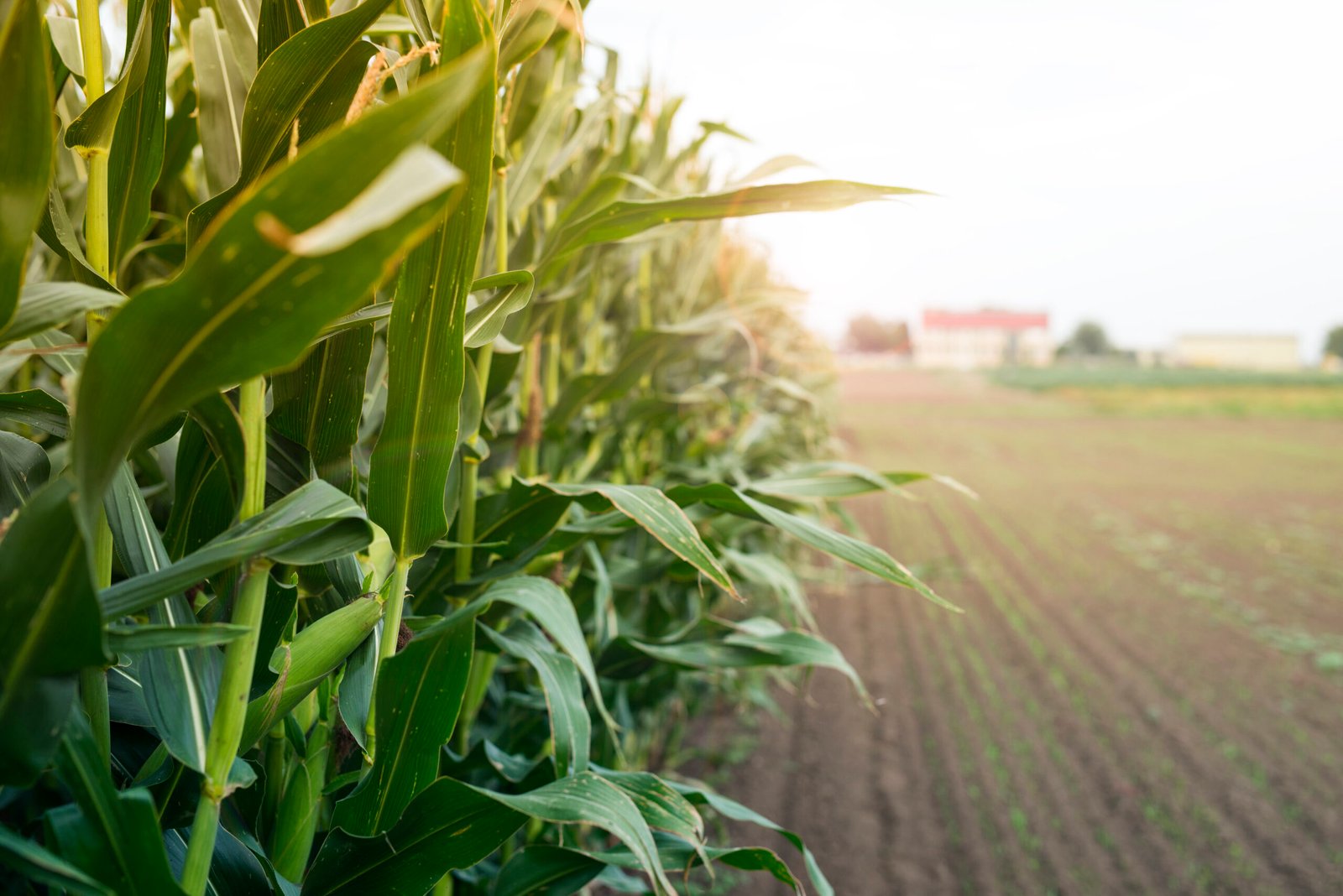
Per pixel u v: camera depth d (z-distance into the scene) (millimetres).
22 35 375
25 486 638
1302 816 3098
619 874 1050
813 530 844
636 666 1355
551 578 1271
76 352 688
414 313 596
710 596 2582
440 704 700
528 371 1351
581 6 959
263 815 771
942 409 29906
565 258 963
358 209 244
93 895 450
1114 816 3092
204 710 552
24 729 430
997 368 58938
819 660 1173
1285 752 3664
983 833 2955
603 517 1032
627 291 2193
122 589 464
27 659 417
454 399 629
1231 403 32688
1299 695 4352
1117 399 35188
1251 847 2877
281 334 357
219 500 696
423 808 688
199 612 636
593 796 698
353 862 699
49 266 1299
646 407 1698
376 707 708
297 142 599
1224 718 4039
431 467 652
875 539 8531
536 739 1511
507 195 1144
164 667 548
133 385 368
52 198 581
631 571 1519
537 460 1584
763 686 4168
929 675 4633
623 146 1559
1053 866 2744
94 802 465
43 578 410
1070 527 9234
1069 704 4211
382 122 294
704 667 1205
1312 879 2684
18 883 580
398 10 980
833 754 3611
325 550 527
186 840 695
